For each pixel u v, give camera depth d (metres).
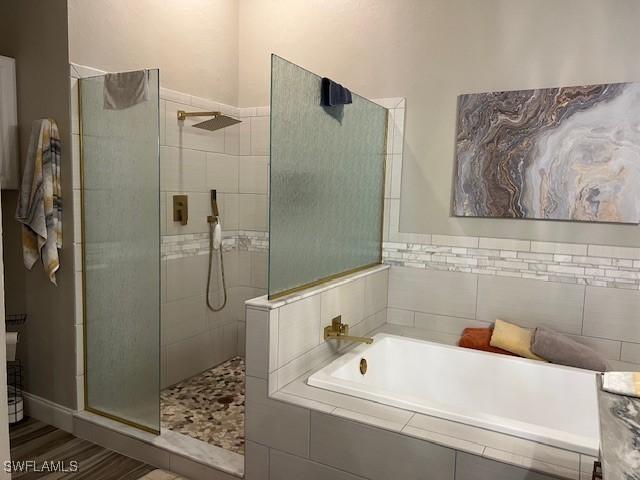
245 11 3.62
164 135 3.11
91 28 2.65
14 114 2.77
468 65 2.90
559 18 2.67
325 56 3.34
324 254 2.63
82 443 2.68
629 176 2.54
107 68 2.75
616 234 2.62
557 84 2.70
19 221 2.66
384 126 3.15
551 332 2.69
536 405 2.54
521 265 2.87
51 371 2.85
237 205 3.76
